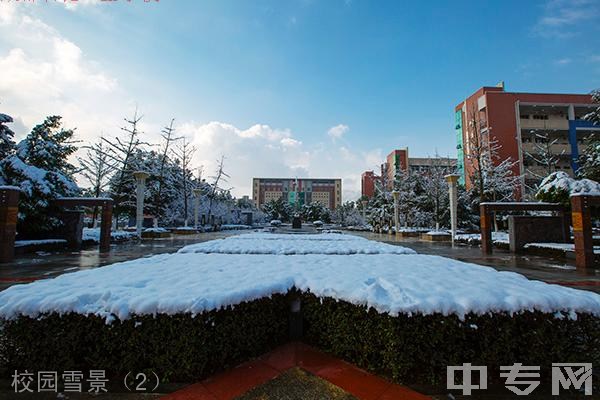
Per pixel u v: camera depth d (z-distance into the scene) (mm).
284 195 93625
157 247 12805
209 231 27750
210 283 3139
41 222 11734
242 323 2744
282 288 3232
